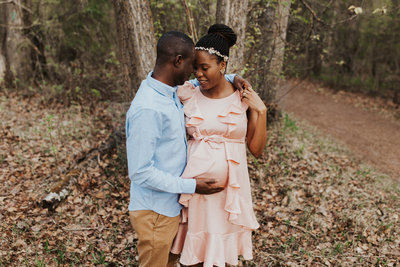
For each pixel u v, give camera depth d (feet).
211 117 6.45
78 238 9.92
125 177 13.51
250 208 7.02
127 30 11.21
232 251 6.84
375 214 13.20
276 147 18.52
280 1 15.05
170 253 7.22
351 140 25.62
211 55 5.99
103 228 10.53
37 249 9.26
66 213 11.07
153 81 5.82
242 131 6.56
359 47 39.88
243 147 6.84
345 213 12.88
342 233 11.48
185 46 5.73
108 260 9.22
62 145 15.94
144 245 6.37
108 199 12.16
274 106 20.68
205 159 6.34
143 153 5.58
